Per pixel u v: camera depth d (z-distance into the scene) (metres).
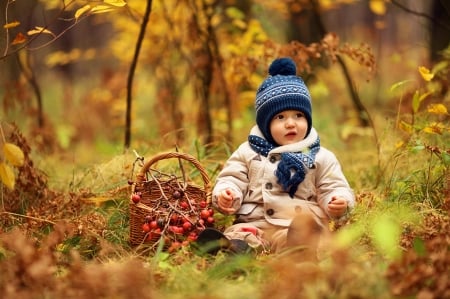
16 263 4.67
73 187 7.64
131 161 7.84
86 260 5.75
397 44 15.54
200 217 5.83
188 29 9.81
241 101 10.38
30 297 4.43
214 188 6.15
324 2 11.66
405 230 5.68
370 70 8.36
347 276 4.34
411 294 4.38
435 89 8.02
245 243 5.35
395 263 4.48
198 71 9.94
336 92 12.75
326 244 5.24
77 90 19.03
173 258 5.25
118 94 13.23
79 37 21.30
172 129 9.94
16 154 5.48
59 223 6.04
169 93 10.75
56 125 13.38
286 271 4.49
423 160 7.40
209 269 4.93
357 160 9.01
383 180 7.48
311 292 4.25
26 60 10.62
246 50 9.83
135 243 5.86
